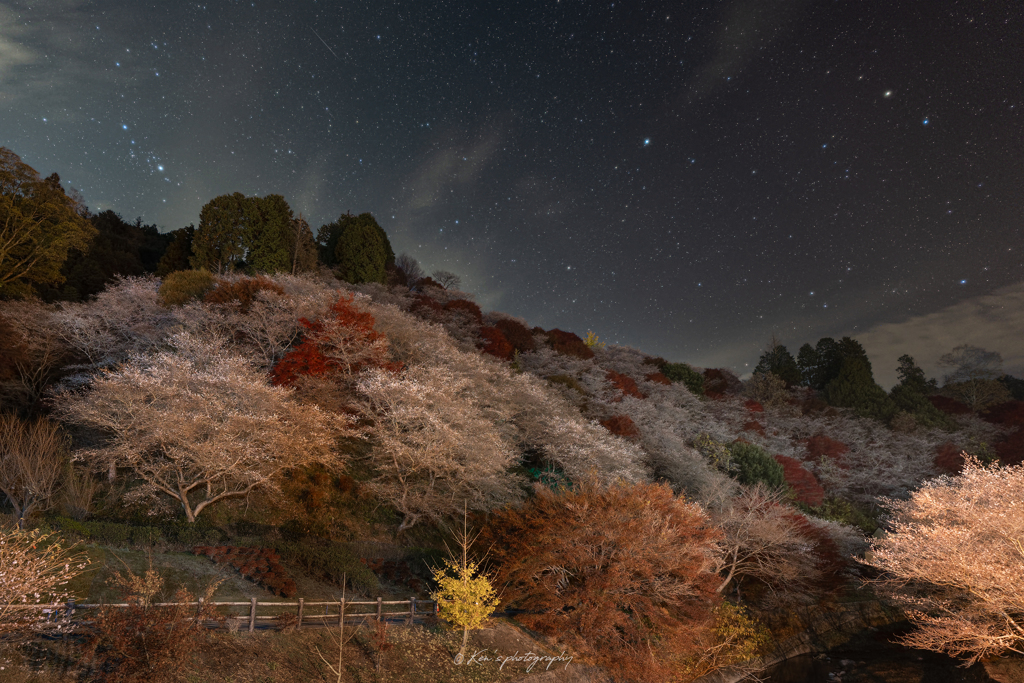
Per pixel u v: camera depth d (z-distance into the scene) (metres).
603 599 18.45
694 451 34.75
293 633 15.02
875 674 21.89
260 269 40.91
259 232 42.09
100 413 19.81
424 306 46.16
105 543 17.27
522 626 19.38
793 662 23.22
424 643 16.56
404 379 25.77
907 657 23.78
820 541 26.97
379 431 24.19
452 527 24.42
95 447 20.97
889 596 24.50
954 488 21.59
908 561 19.00
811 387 73.12
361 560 20.33
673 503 20.61
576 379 43.75
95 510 19.42
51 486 17.97
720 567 24.66
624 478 28.62
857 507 42.09
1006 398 66.88
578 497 19.88
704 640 20.91
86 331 27.88
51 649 11.57
